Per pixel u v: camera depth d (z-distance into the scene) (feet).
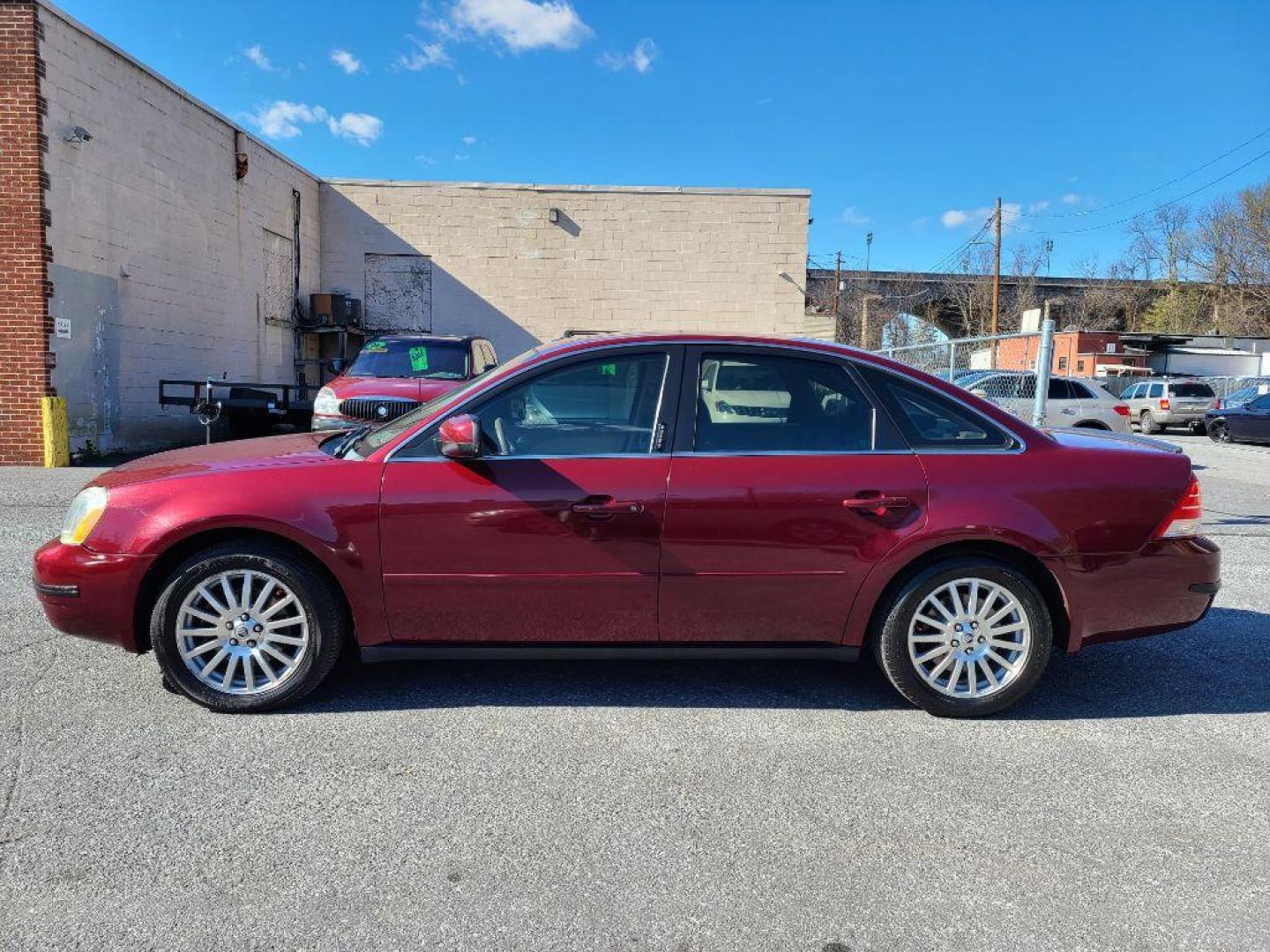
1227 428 73.97
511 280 62.13
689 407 12.07
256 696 11.77
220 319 50.47
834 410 12.25
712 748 11.19
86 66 38.27
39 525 23.81
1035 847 9.06
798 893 8.20
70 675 13.03
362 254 62.03
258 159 54.13
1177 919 7.93
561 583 11.66
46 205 35.96
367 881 8.25
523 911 7.86
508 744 11.19
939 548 12.00
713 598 11.81
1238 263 177.06
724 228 61.93
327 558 11.40
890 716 12.33
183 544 11.69
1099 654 15.29
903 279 189.06
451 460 11.68
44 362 36.32
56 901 7.84
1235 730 12.09
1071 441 12.89
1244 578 21.02
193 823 9.15
